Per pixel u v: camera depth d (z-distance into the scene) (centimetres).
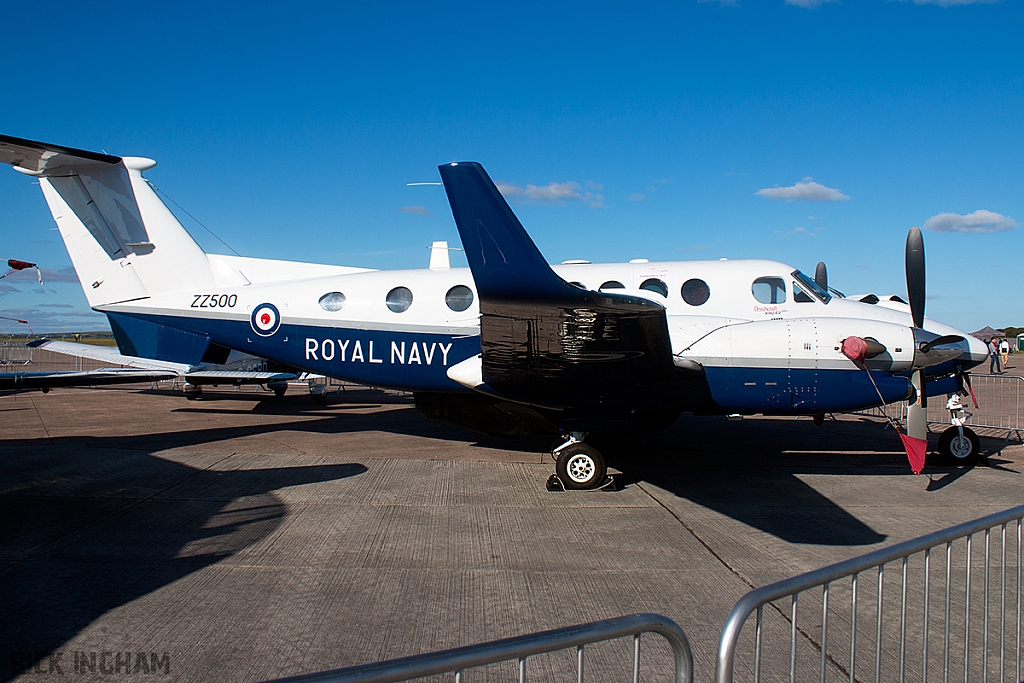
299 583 419
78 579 421
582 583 423
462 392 843
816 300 787
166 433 1032
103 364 2969
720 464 812
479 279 510
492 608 385
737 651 336
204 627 356
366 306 862
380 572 440
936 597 404
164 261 955
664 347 574
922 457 688
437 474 738
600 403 665
